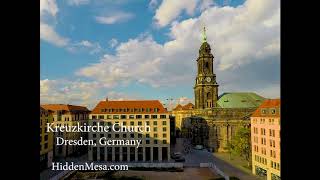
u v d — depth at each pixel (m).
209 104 151.75
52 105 112.88
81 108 129.12
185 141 175.75
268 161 67.88
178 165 91.31
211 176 76.62
